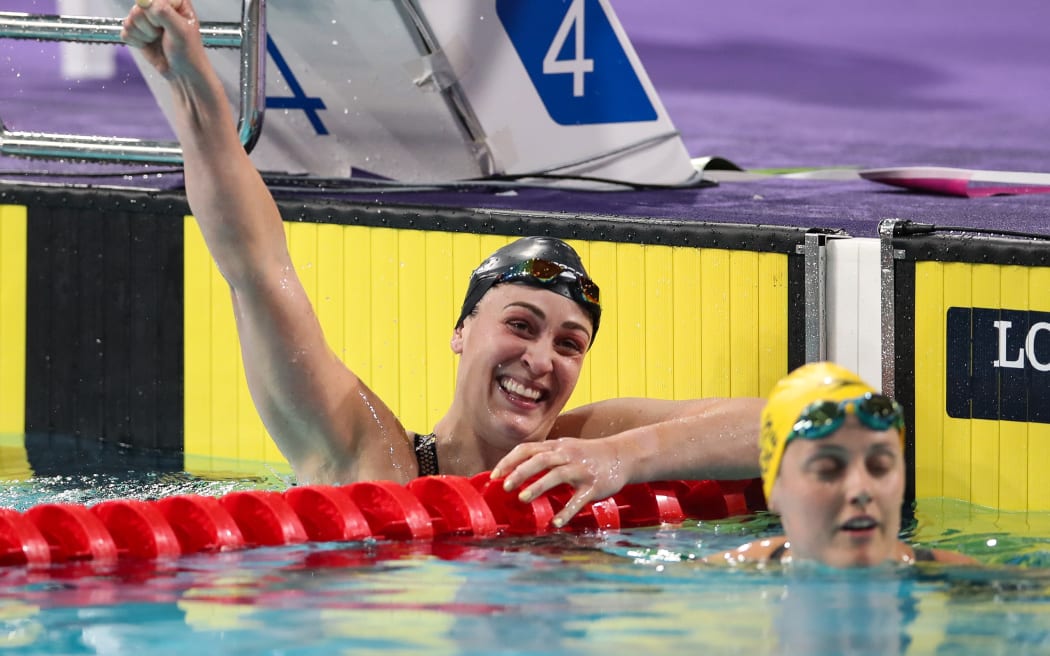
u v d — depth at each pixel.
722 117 29.22
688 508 11.80
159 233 16.50
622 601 8.41
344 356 15.80
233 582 9.03
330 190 19.28
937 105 28.91
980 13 31.56
